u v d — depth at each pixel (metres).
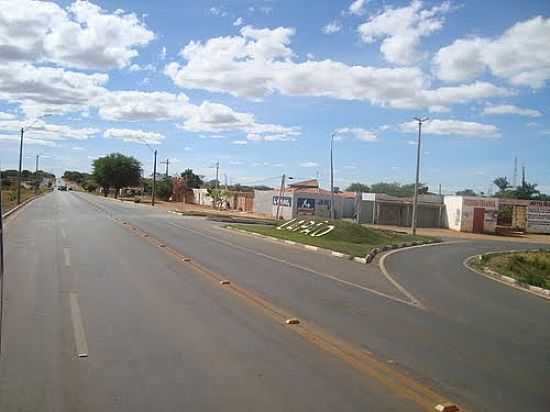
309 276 15.64
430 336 9.12
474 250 34.06
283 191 65.62
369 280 15.93
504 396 6.29
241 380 6.32
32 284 11.87
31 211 41.84
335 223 34.41
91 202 68.25
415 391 6.22
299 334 8.55
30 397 5.62
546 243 49.88
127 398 5.65
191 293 11.54
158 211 54.31
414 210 44.94
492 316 11.71
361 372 6.80
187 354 7.23
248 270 15.93
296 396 5.87
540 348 8.89
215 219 47.03
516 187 103.69
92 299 10.49
